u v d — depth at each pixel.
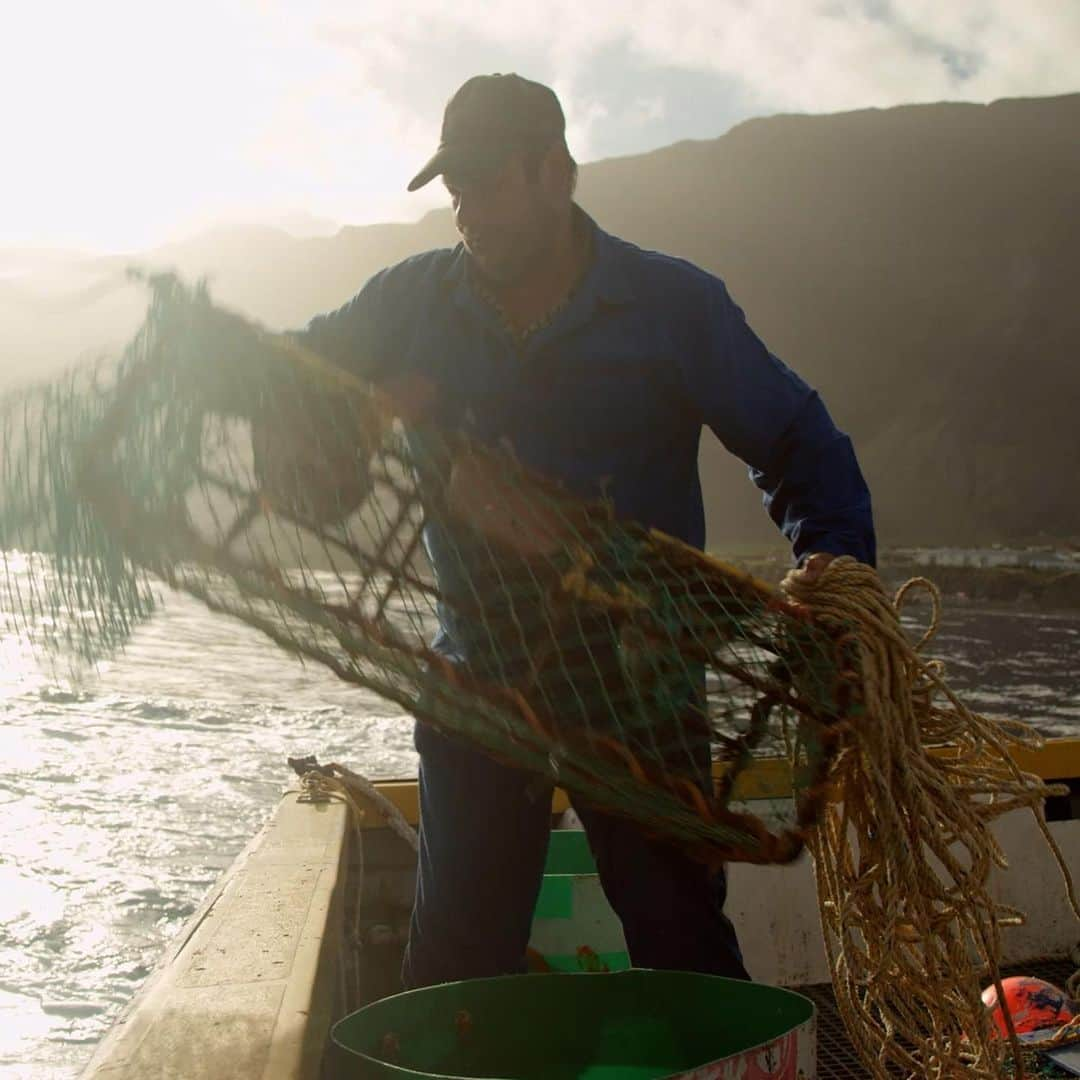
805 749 1.54
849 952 1.62
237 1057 1.30
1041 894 3.21
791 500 1.98
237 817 7.47
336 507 1.49
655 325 1.96
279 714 12.43
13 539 1.35
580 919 2.72
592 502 1.60
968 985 1.56
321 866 2.29
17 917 5.10
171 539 1.35
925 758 1.58
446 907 2.07
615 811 1.51
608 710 1.57
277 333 1.47
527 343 1.99
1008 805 1.62
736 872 3.03
